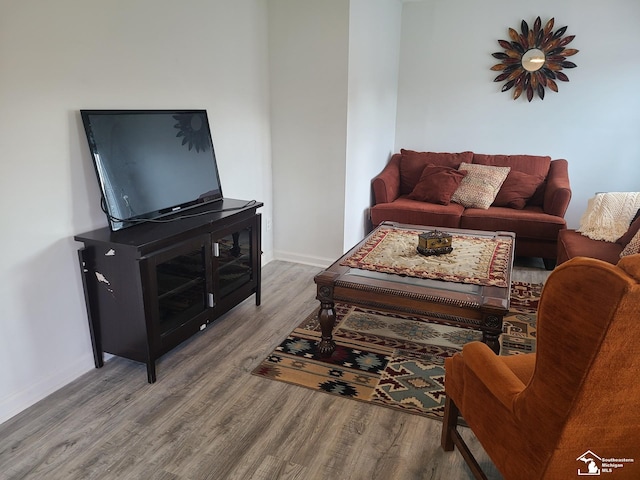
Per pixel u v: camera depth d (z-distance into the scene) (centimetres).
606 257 282
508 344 262
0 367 195
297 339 268
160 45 262
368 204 445
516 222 389
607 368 98
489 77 463
